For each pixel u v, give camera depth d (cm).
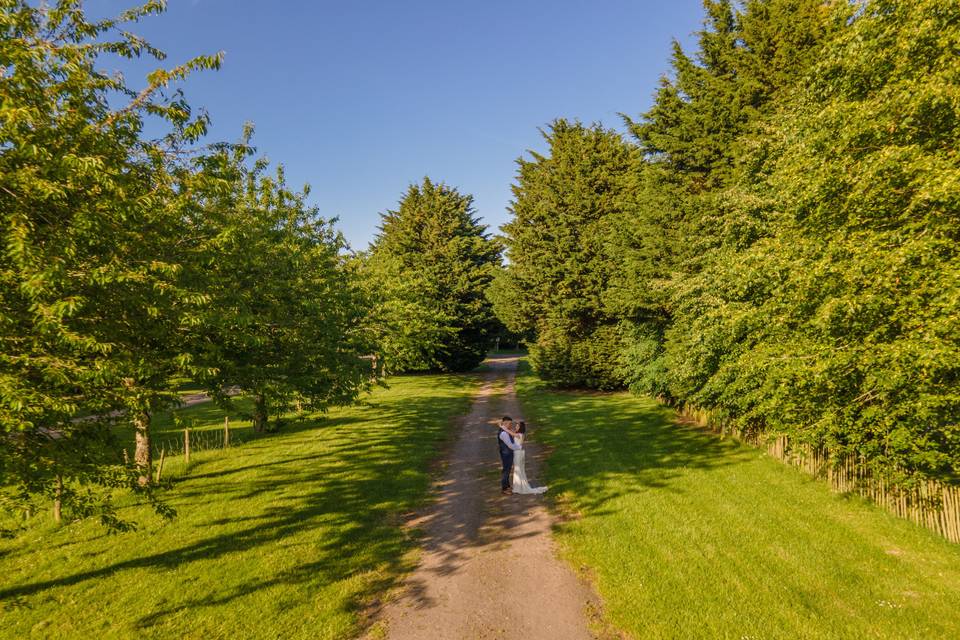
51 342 565
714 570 764
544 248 2903
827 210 846
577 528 948
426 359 3528
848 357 716
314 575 772
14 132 511
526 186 3597
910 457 764
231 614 661
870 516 950
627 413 2150
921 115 746
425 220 4131
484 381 3634
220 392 1008
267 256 1228
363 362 1550
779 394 873
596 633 625
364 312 1666
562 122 3198
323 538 909
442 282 3834
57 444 590
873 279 704
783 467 1282
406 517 1031
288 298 1266
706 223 1583
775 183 1070
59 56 630
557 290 2833
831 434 869
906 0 780
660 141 1861
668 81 1934
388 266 3253
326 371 1364
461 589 738
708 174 1781
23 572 770
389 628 641
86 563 801
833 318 743
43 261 511
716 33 1816
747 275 931
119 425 739
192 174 779
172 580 748
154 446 1684
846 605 667
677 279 1544
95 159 533
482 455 1546
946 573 741
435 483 1265
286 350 1288
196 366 716
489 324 4172
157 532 927
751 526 924
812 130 927
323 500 1111
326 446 1617
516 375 3959
